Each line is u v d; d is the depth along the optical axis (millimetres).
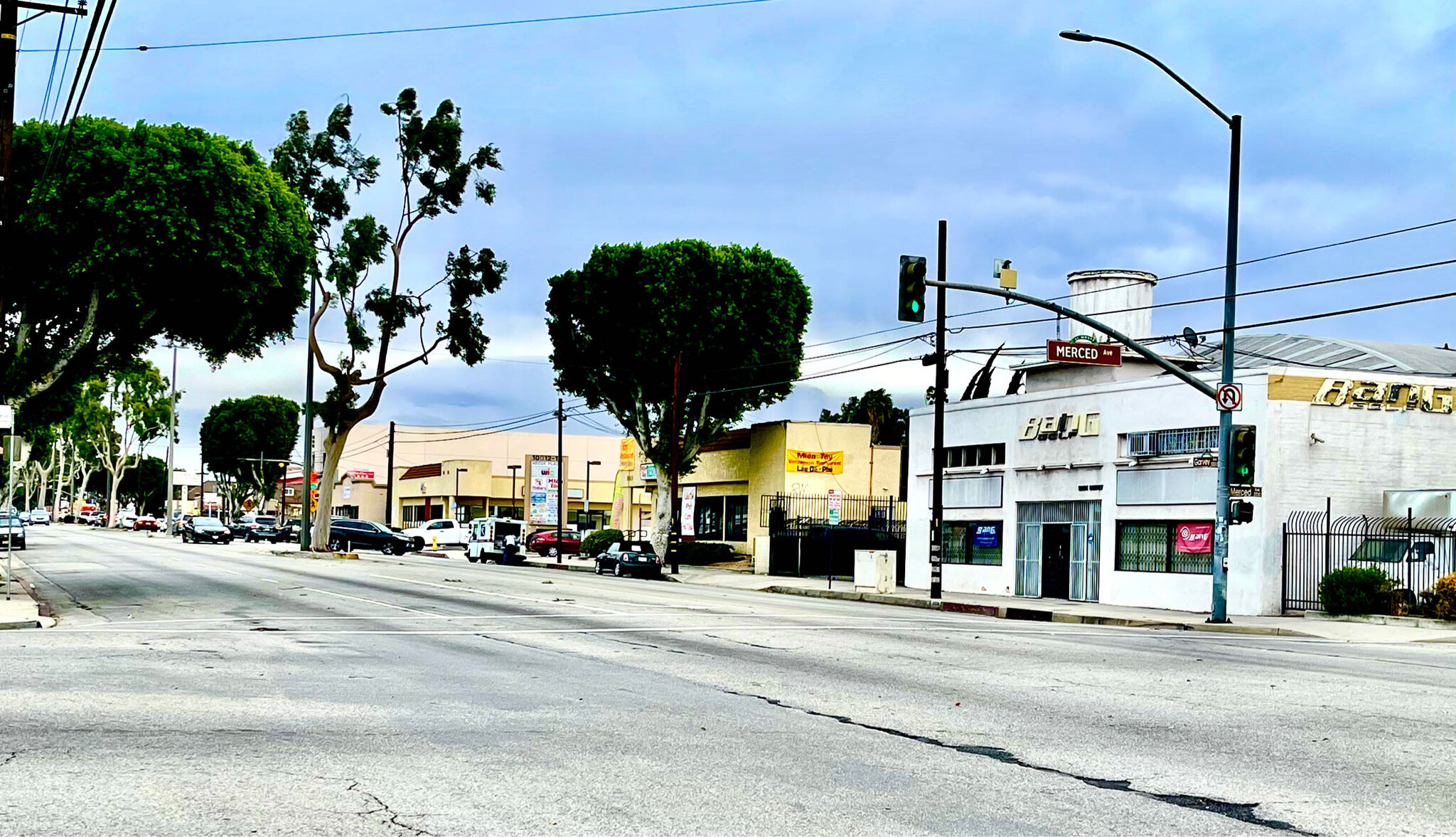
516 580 38125
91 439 121000
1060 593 36688
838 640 18641
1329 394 31312
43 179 24984
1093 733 10211
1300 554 30531
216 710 10656
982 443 40344
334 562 50688
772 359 55094
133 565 43000
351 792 7496
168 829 6512
